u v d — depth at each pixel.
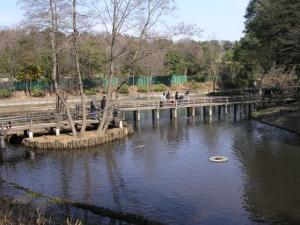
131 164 28.08
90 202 20.89
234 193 21.86
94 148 33.03
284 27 44.06
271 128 40.91
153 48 37.56
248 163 27.69
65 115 38.31
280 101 53.62
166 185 23.39
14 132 34.88
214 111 56.19
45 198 20.64
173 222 18.33
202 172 25.80
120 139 36.56
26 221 15.20
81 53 64.00
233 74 83.06
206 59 89.38
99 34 72.38
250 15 60.78
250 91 70.19
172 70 90.44
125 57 55.75
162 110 58.16
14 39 68.31
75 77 67.50
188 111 51.47
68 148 32.59
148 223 17.88
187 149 32.34
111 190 22.77
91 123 37.91
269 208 19.75
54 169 27.20
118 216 18.53
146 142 35.31
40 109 54.06
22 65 67.62
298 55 44.00
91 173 26.11
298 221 18.31
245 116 50.56
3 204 17.41
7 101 60.62
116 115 40.81
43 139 33.72
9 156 30.81
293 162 27.67
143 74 78.62
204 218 18.73
